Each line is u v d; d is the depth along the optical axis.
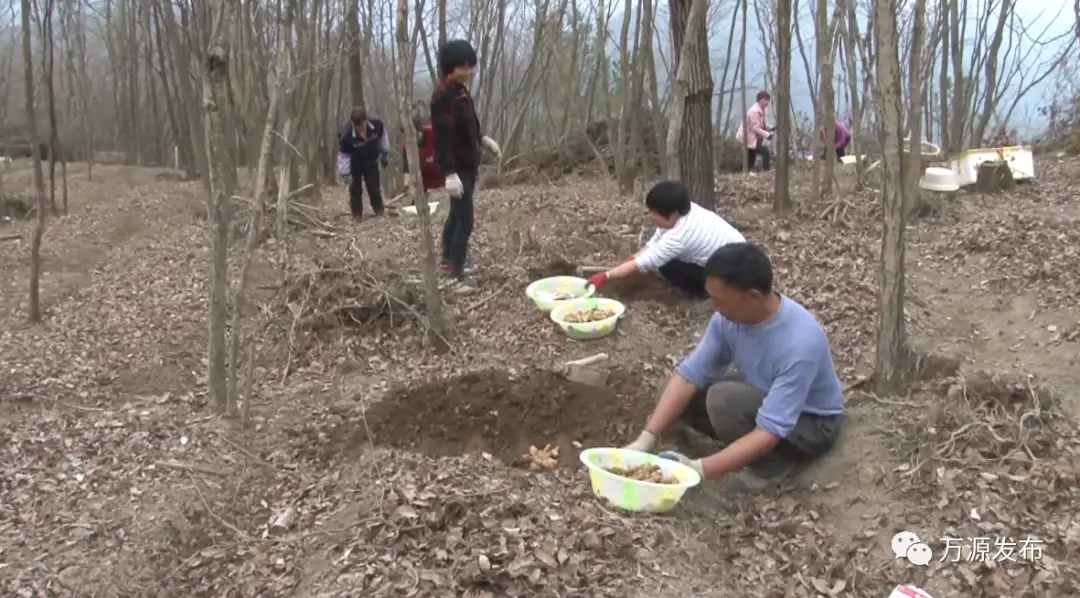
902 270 3.77
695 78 6.54
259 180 3.96
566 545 2.95
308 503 3.45
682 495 3.16
